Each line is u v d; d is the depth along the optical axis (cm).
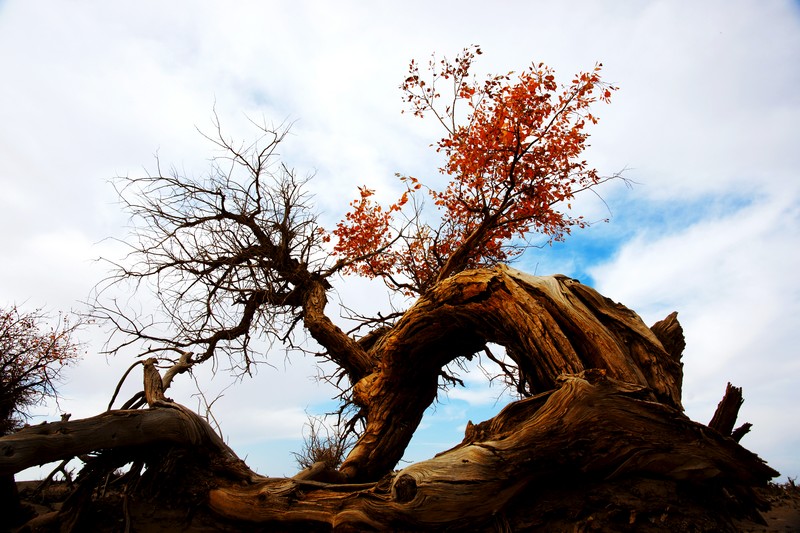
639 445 478
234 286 1137
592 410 497
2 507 729
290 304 1227
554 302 664
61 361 1348
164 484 634
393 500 511
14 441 510
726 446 468
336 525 529
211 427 703
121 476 698
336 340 1102
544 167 1055
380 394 965
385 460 943
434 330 841
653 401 512
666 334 690
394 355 901
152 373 800
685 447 471
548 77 988
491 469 497
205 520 616
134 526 582
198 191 1097
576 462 489
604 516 455
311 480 643
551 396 533
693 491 474
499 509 492
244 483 642
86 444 566
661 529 437
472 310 756
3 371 1237
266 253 1165
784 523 477
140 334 1023
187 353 956
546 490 509
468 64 1081
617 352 604
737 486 476
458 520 491
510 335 709
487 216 1073
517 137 999
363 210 1281
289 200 1168
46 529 573
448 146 1094
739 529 448
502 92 1036
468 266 1235
